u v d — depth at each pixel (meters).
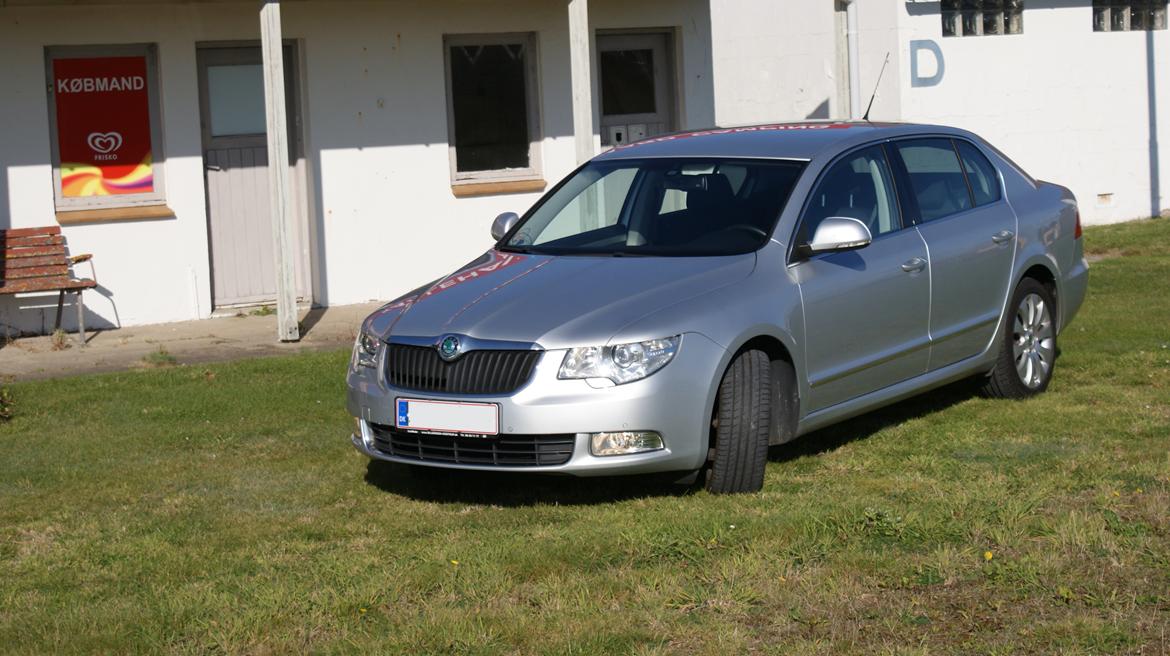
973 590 5.05
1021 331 8.34
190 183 12.93
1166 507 5.87
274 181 11.36
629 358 6.10
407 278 13.91
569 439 6.11
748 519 5.90
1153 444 7.11
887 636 4.67
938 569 5.23
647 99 15.00
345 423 8.46
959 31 18.17
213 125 13.19
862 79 18.33
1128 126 19.28
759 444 6.43
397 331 6.57
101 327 12.67
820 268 6.90
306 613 5.05
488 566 5.46
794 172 7.20
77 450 7.91
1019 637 4.62
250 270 13.45
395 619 4.97
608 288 6.52
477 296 6.67
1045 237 8.47
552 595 5.16
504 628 4.80
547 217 7.69
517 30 14.13
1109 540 5.46
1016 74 18.50
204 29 12.84
